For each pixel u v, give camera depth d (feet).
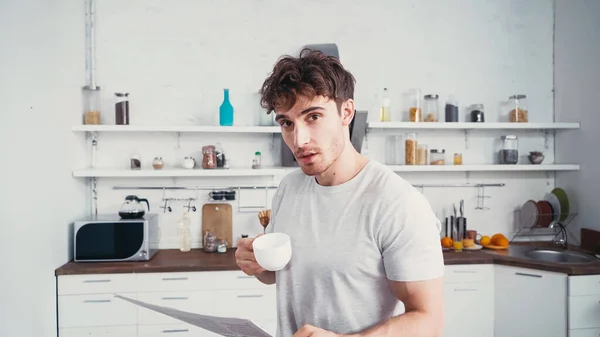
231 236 9.37
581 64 9.31
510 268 7.98
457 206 9.94
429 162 9.77
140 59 9.20
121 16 9.14
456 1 9.98
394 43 9.80
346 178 3.23
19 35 6.05
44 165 6.88
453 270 8.09
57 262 7.43
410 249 2.79
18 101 6.00
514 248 9.11
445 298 8.07
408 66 9.84
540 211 9.42
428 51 9.90
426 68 9.89
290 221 3.40
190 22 9.33
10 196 5.72
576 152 9.48
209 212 9.34
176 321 7.63
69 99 8.01
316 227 3.21
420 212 2.91
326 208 3.21
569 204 9.72
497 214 10.06
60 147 7.57
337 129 2.89
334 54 9.19
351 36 9.68
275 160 9.50
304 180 3.51
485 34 10.06
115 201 9.16
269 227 3.93
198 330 7.67
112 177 9.15
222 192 9.12
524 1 10.14
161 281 7.59
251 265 3.61
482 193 10.02
